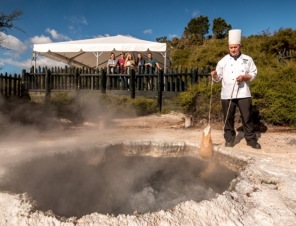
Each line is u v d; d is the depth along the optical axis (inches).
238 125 257.8
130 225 78.0
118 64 442.0
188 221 81.4
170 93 360.5
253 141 179.3
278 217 84.8
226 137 184.4
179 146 194.9
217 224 81.2
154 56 606.5
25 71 423.8
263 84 259.8
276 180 116.7
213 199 93.5
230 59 178.4
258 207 91.7
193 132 243.3
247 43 597.6
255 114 260.2
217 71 186.5
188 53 816.9
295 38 542.9
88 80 399.2
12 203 90.9
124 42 505.0
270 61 419.2
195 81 343.3
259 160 148.6
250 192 104.1
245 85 175.0
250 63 174.1
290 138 209.2
